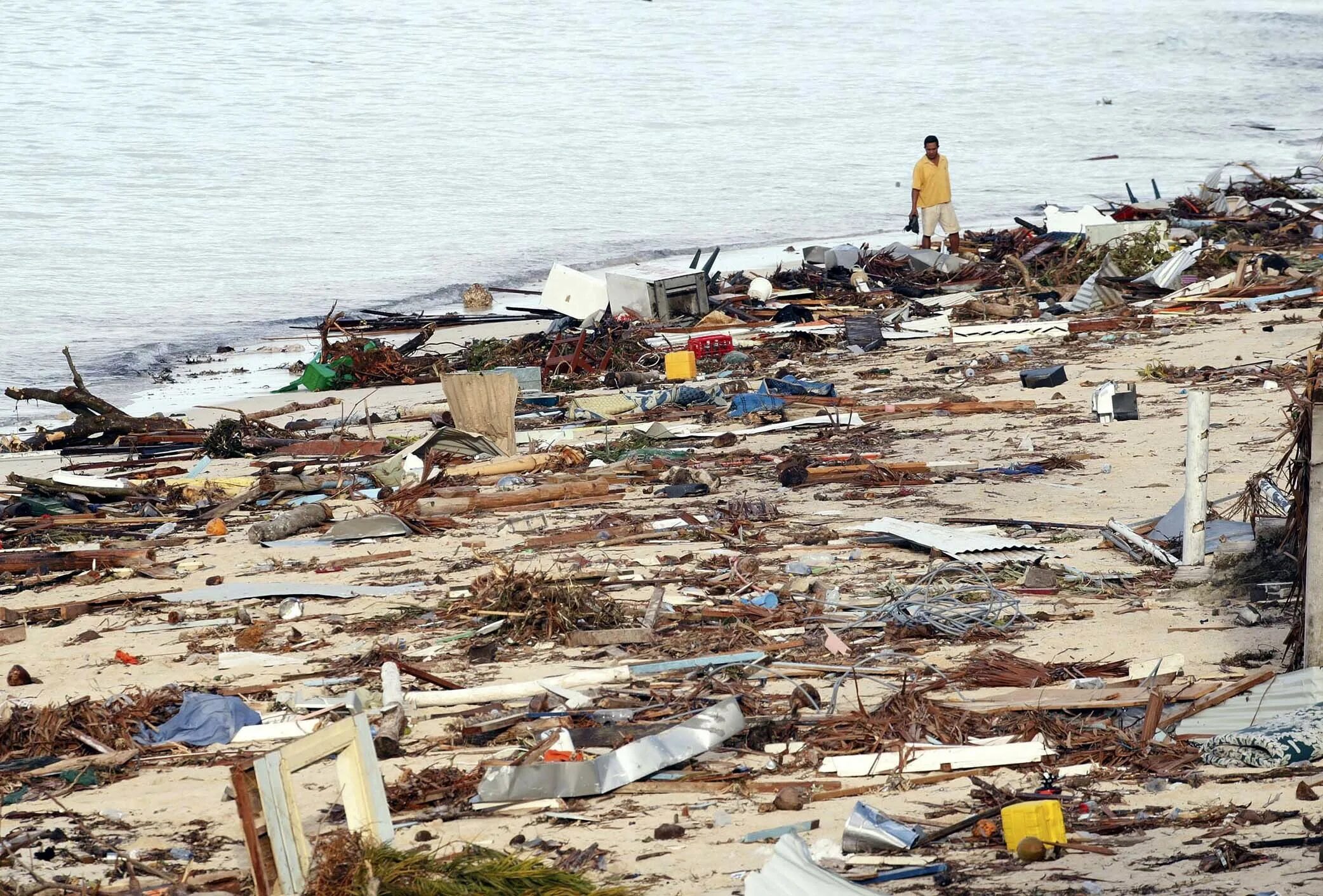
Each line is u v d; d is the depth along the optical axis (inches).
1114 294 2485.2
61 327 2957.7
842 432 1654.8
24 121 5866.1
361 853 506.3
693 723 681.0
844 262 3002.0
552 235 4151.1
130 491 1535.4
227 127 6067.9
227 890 548.1
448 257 3823.8
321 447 1760.6
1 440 2000.5
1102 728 674.8
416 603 1026.1
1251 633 829.8
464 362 2369.6
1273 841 525.3
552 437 1727.4
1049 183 5007.4
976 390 1854.1
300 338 2881.4
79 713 776.9
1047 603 925.2
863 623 898.1
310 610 1027.3
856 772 650.2
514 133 6279.5
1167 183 4891.7
